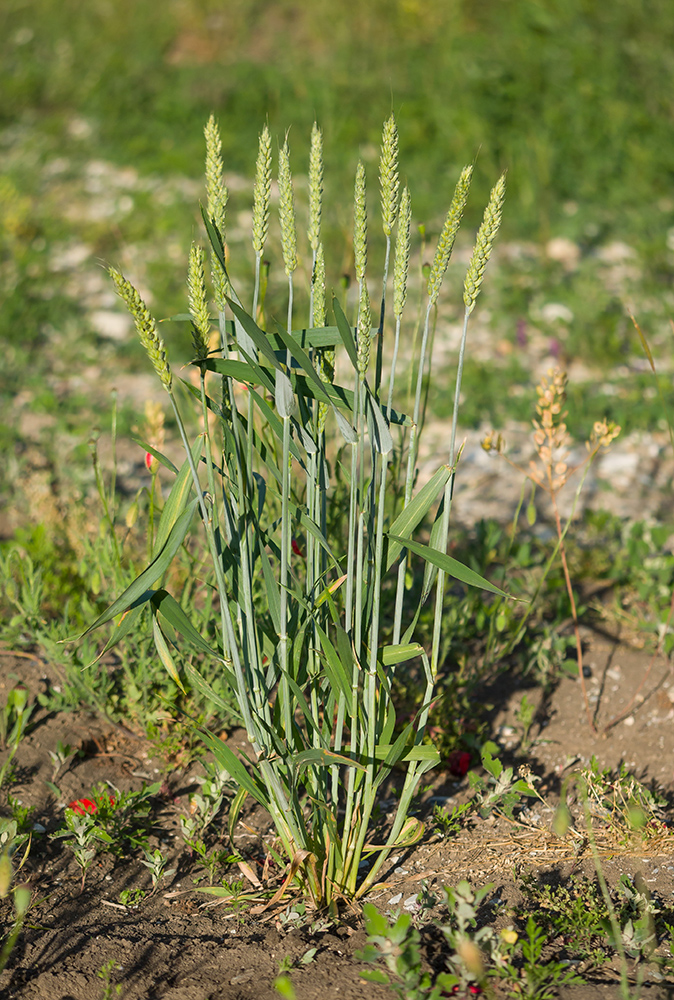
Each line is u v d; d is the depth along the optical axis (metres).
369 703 1.97
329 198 7.18
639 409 5.14
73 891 2.25
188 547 3.45
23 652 3.10
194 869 2.33
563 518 4.26
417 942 1.91
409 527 1.94
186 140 8.69
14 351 5.79
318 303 1.93
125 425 5.00
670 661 3.22
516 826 2.43
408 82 8.84
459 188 1.73
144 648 2.76
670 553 3.71
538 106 8.44
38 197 7.92
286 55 9.52
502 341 5.95
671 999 1.81
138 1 10.82
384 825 2.45
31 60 10.30
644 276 6.69
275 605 1.96
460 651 3.12
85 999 1.91
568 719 2.95
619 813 2.46
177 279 6.60
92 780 2.62
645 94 8.59
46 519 3.72
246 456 1.91
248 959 2.01
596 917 2.04
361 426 1.78
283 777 2.03
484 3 9.55
